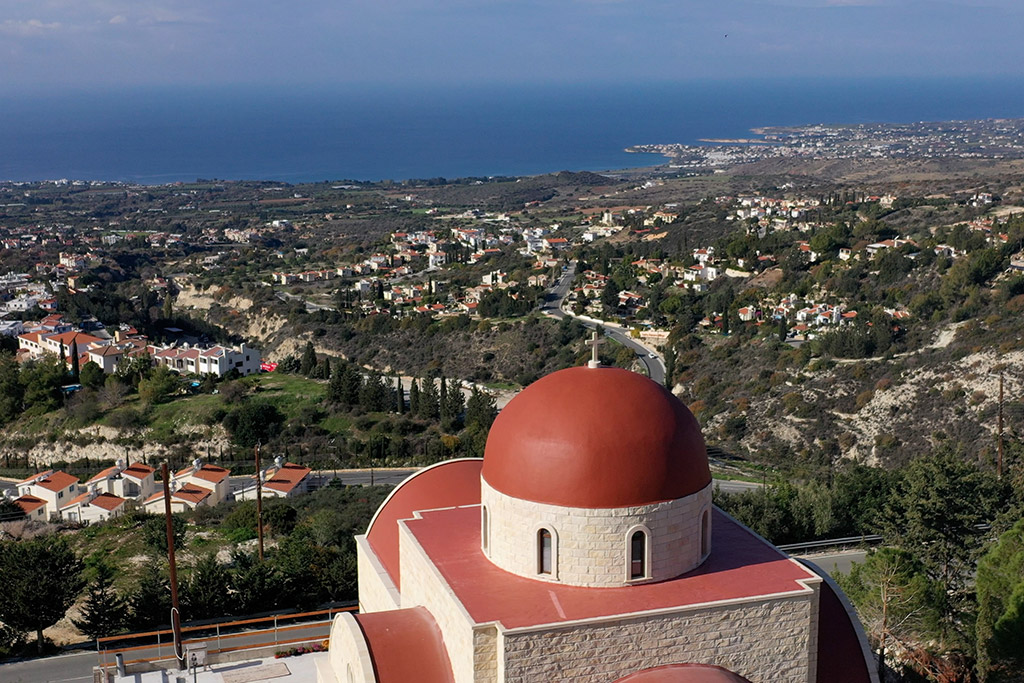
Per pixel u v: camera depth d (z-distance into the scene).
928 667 39.88
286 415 119.75
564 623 25.53
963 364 108.44
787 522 64.06
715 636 26.95
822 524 63.88
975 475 53.41
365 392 122.69
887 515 52.81
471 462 40.97
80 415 118.12
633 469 27.50
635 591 27.61
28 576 46.06
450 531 32.75
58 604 46.75
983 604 39.50
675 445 28.19
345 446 109.25
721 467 98.62
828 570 58.31
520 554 28.59
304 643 46.25
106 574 51.47
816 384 117.00
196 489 87.44
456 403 118.00
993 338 110.56
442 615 28.20
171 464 106.69
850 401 111.06
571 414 28.00
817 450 104.00
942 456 52.16
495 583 28.23
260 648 45.47
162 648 46.59
